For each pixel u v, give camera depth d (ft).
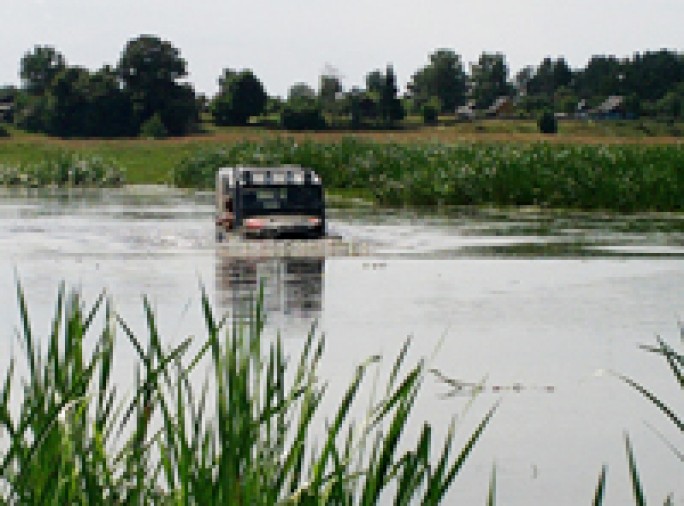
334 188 273.33
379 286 91.30
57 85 633.61
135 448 20.39
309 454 39.27
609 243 132.77
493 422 48.01
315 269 104.47
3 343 62.75
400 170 252.62
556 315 76.13
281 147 306.76
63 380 20.68
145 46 647.15
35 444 18.81
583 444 45.06
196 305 78.79
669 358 25.17
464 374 57.11
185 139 540.11
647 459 43.11
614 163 221.87
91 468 19.36
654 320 74.18
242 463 19.10
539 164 220.43
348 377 55.26
